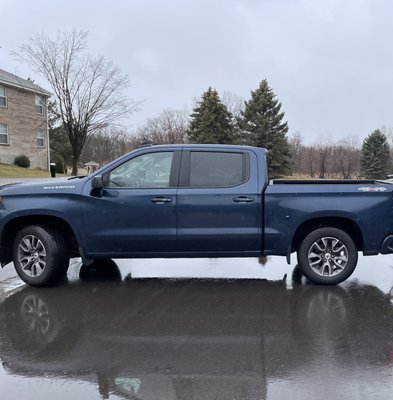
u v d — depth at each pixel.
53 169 28.89
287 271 6.57
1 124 32.75
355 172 67.25
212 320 4.61
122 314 4.81
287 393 3.17
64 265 5.90
